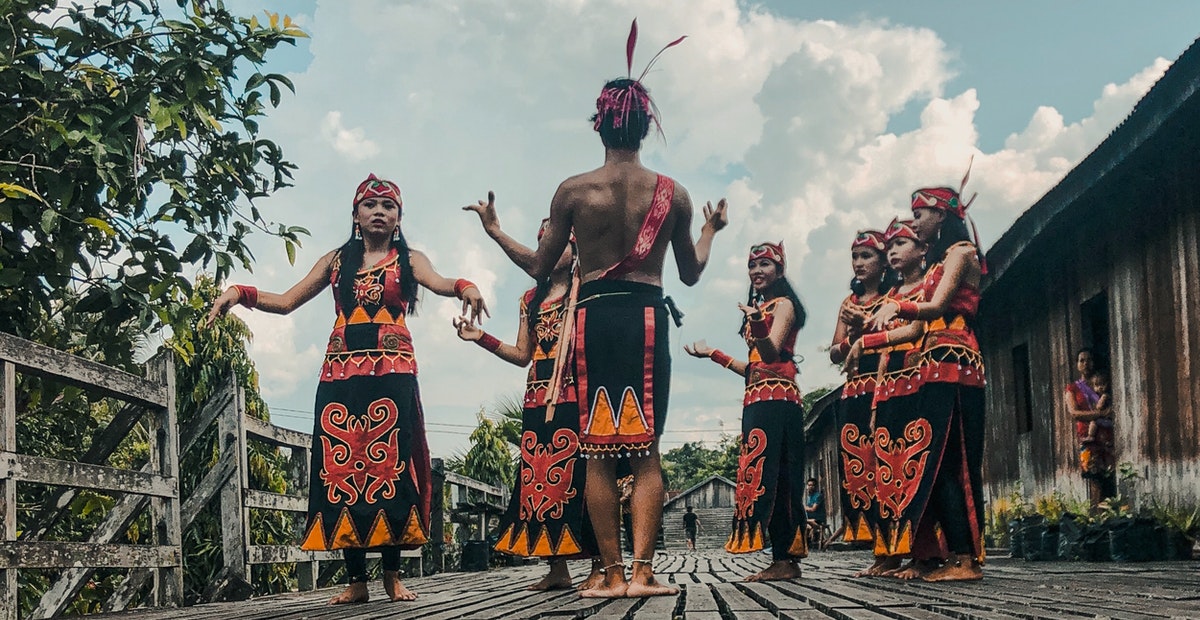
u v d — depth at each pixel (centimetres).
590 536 577
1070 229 1110
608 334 450
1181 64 657
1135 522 791
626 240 457
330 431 538
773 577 609
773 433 615
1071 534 857
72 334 672
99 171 516
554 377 457
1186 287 838
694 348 651
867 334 557
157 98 523
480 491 1255
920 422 538
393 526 527
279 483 1022
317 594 672
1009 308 1378
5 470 422
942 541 548
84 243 563
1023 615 303
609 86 467
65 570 529
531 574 884
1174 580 510
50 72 522
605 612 354
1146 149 832
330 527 528
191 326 604
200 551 903
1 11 515
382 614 392
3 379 428
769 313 631
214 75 541
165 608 526
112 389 509
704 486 4875
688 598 434
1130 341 955
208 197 575
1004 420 1409
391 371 543
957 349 536
